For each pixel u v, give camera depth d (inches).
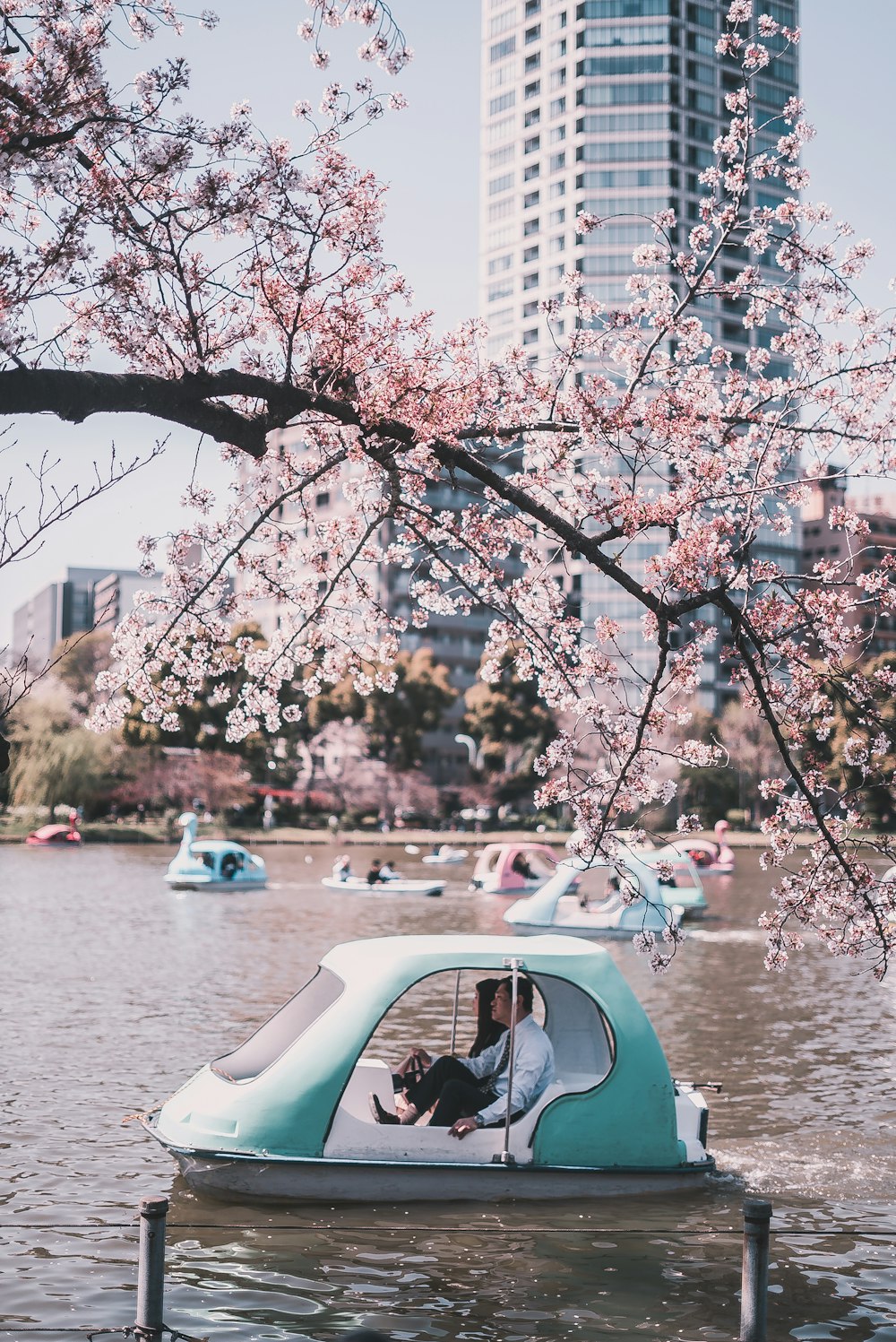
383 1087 384.5
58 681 3853.3
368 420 337.1
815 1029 706.2
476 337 388.5
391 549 431.5
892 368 388.2
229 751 3253.0
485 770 3983.8
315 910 1403.8
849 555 369.4
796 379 395.2
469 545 400.2
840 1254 345.7
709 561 344.2
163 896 1567.4
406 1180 367.2
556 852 2600.9
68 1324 293.0
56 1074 554.9
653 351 393.7
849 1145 452.1
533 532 395.2
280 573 426.6
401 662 3735.2
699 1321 296.7
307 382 367.9
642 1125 377.4
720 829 2298.2
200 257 333.1
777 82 4795.8
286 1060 373.1
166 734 3181.6
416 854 2751.0
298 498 417.1
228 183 316.8
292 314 367.2
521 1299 307.0
